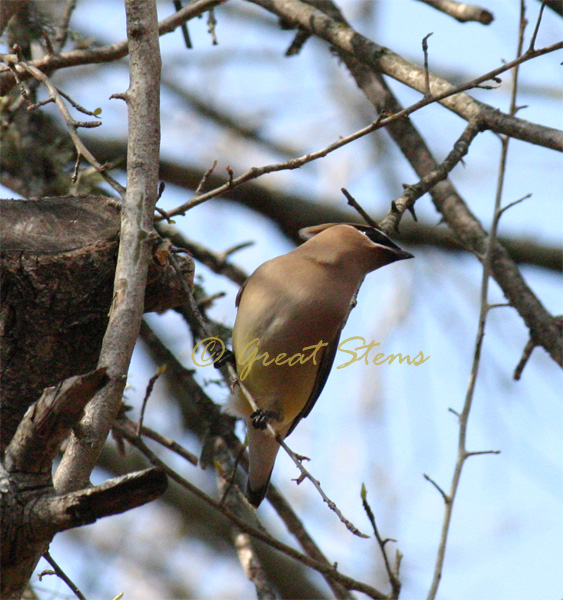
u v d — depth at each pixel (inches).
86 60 410.3
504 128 389.4
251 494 406.9
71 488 239.3
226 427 449.7
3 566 233.1
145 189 277.1
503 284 446.0
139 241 267.3
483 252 451.5
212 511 684.7
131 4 295.7
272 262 374.9
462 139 391.2
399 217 372.2
